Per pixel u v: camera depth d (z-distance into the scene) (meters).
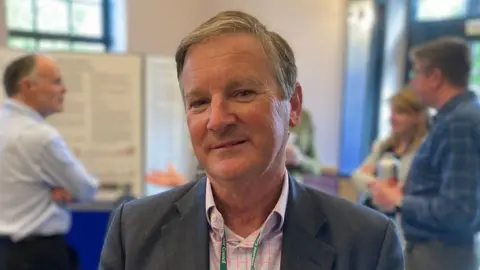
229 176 0.73
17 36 3.63
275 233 0.82
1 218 1.94
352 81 3.53
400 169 1.98
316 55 3.64
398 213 1.71
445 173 1.48
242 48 0.71
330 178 2.58
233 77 0.71
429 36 3.33
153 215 0.86
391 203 1.67
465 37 3.13
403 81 3.44
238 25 0.73
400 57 3.44
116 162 2.65
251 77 0.71
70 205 2.61
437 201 1.49
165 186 2.56
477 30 3.06
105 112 2.61
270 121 0.73
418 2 3.41
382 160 2.07
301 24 3.66
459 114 1.49
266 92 0.73
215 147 0.74
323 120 3.68
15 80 1.98
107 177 2.65
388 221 0.85
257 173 0.74
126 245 0.84
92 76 2.57
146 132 2.66
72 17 3.99
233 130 0.72
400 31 3.42
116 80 2.61
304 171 2.63
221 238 0.82
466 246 1.54
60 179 2.04
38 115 2.02
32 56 2.04
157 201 0.89
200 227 0.83
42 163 1.98
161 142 2.74
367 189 2.04
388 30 3.42
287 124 0.79
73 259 2.22
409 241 1.65
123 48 3.87
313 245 0.81
